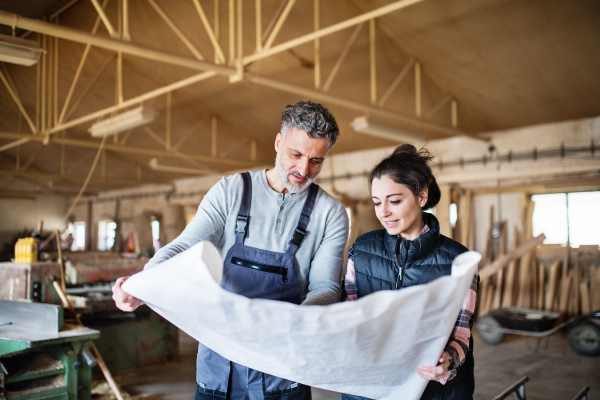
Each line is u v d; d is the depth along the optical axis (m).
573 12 4.51
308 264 1.47
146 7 6.23
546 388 4.18
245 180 1.46
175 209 13.10
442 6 4.93
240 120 9.20
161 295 1.00
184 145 10.77
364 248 1.43
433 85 6.58
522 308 6.48
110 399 3.81
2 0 5.25
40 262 3.91
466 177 7.67
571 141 6.81
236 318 0.93
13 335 2.74
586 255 6.71
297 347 0.97
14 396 2.56
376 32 5.77
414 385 1.12
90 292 4.20
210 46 6.71
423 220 1.39
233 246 1.41
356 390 1.20
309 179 1.39
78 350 2.86
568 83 5.74
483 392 4.06
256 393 1.38
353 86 6.86
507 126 7.32
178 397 3.89
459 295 0.92
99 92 8.91
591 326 5.36
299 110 1.30
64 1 6.29
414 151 1.32
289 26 5.88
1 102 10.12
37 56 3.81
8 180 16.52
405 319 0.91
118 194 16.02
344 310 0.85
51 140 7.98
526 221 7.23
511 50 5.34
